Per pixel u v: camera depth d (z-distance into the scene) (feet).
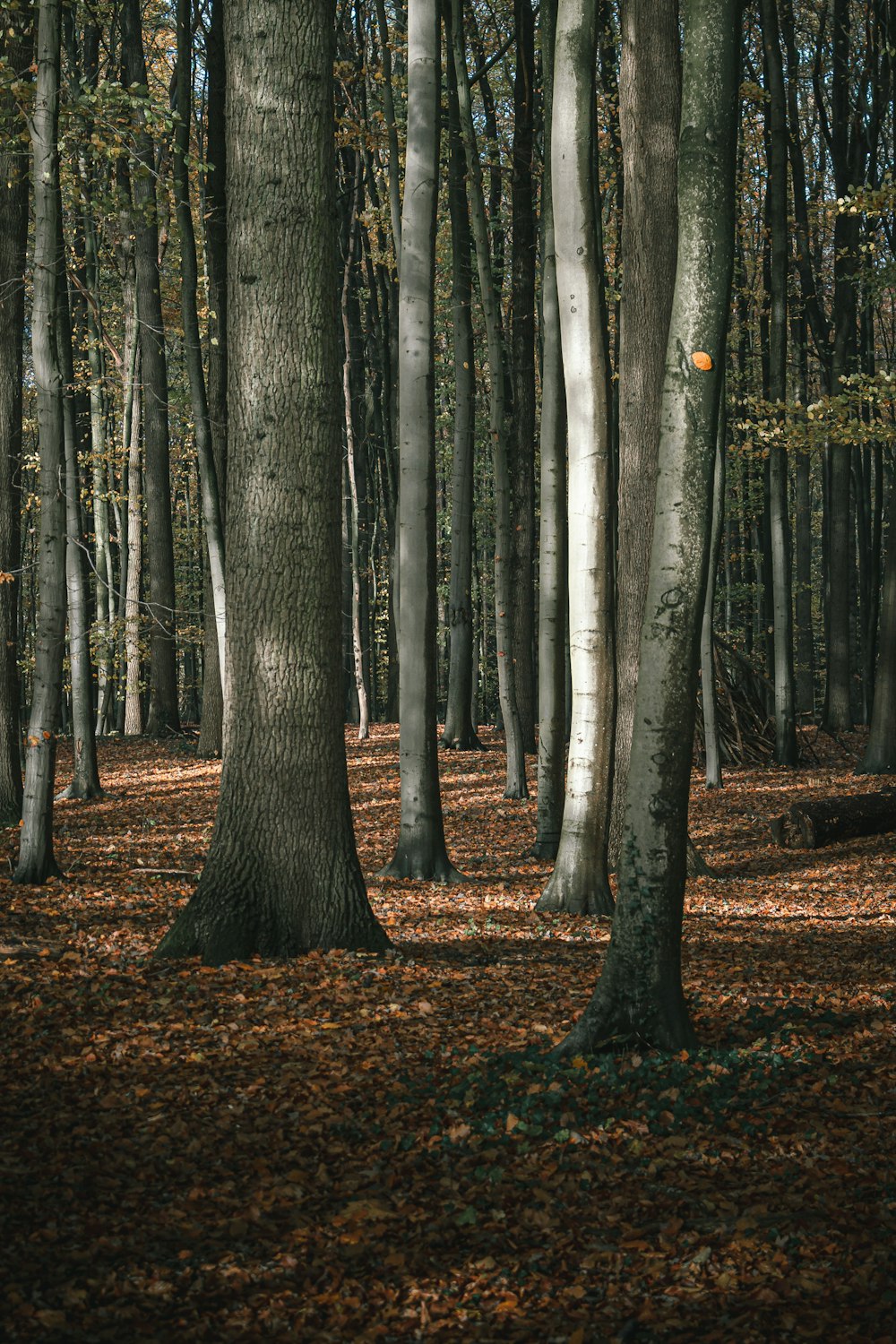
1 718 48.88
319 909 26.86
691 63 19.33
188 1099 18.07
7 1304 12.35
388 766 71.72
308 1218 14.61
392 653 100.63
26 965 24.58
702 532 19.39
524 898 38.52
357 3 84.74
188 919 26.37
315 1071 19.35
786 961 29.32
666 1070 18.78
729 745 73.72
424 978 25.40
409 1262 13.75
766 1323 12.34
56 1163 15.60
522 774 61.05
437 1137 16.90
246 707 26.86
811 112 96.53
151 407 80.79
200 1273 13.33
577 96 32.71
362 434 105.50
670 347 19.45
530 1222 14.62
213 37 66.39
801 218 88.02
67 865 38.70
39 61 32.32
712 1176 15.80
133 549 87.61
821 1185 15.33
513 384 79.51
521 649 79.61
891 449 65.82
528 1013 23.18
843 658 87.10
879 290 69.21
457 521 75.51
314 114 26.12
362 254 97.50
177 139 51.90
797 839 50.60
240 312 26.43
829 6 89.56
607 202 78.74
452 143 69.46
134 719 92.73
